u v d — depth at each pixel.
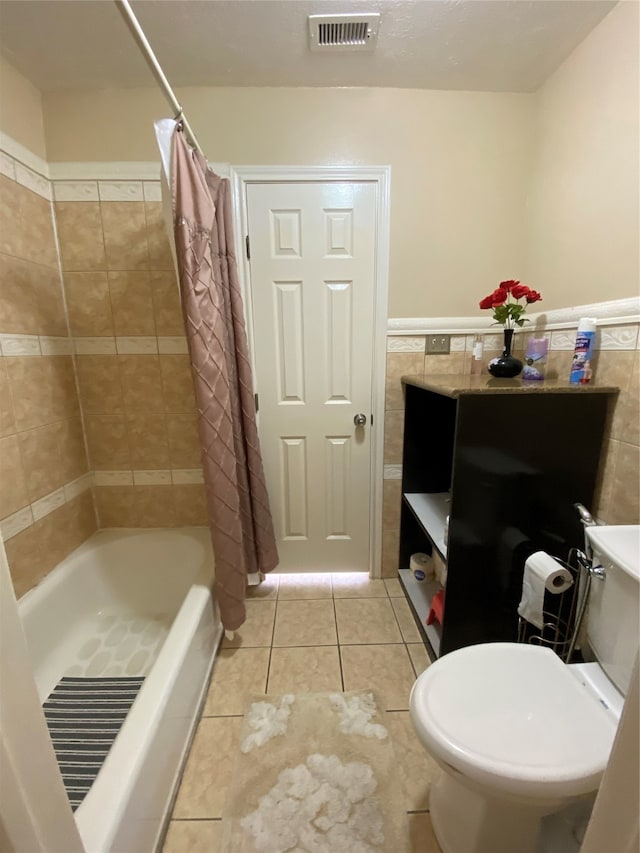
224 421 1.42
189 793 1.09
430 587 1.92
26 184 1.50
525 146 1.68
